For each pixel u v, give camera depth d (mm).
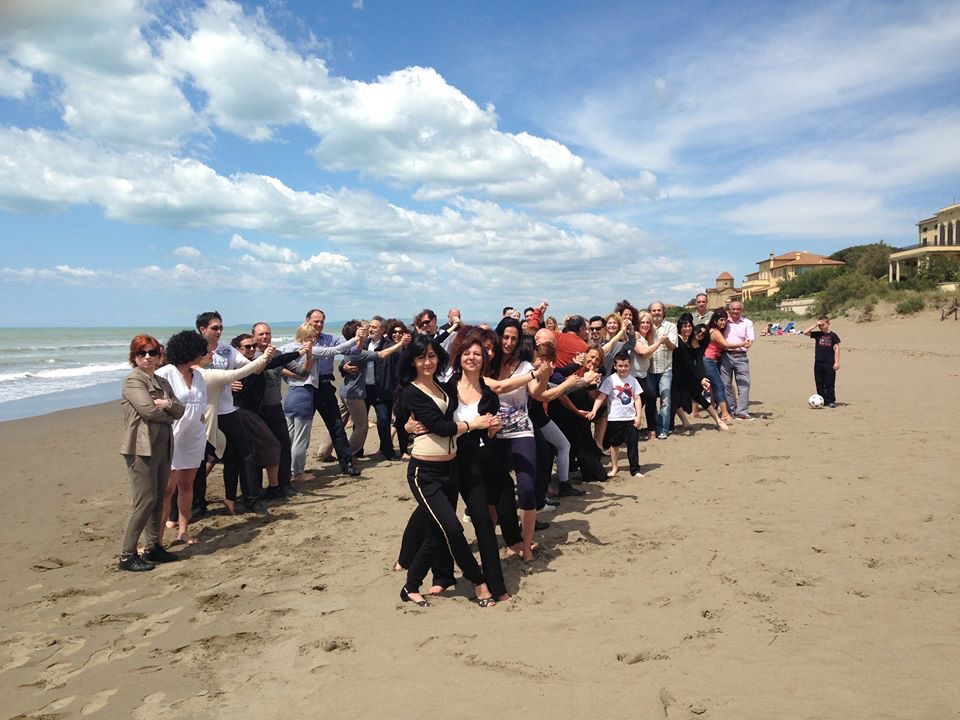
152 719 3318
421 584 4770
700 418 12039
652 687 3350
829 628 3867
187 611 4707
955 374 17500
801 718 3006
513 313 9852
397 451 10438
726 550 5262
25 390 22891
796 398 14484
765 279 98125
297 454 8453
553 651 3793
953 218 66250
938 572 4602
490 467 4957
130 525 5523
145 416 5402
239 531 6570
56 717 3375
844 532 5516
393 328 9852
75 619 4641
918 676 3303
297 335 8117
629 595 4531
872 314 42812
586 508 6684
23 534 6781
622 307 9688
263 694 3512
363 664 3771
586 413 7559
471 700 3332
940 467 7453
